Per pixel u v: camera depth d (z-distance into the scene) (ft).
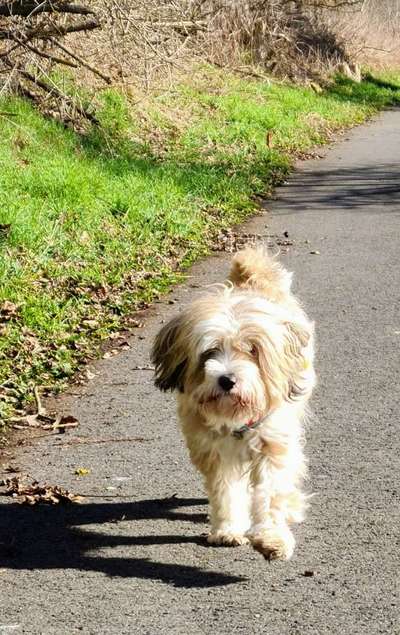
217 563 8.78
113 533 9.31
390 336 13.97
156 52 23.16
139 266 17.49
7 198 18.92
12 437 11.28
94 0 21.80
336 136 37.01
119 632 7.82
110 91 28.68
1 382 12.53
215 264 18.26
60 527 9.42
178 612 8.04
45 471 10.46
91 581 8.52
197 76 37.83
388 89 52.85
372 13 59.77
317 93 45.16
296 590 8.28
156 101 31.65
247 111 34.78
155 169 24.50
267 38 44.88
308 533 9.12
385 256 18.58
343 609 8.00
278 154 30.48
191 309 8.76
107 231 18.94
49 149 23.09
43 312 14.56
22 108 24.30
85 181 20.99
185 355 8.78
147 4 22.95
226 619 7.93
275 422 8.77
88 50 25.76
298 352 8.82
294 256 18.74
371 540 8.98
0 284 15.29
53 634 7.82
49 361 13.24
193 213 21.44
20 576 8.62
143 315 15.23
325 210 23.18
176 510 9.70
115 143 26.35
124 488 10.10
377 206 23.53
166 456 10.72
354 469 10.25
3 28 20.86
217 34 39.47
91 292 15.85
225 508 9.11
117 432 11.31
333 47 51.52
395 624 7.80
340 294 16.01
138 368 13.12
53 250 17.19
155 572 8.64
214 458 9.04
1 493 10.03
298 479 9.35
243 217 22.43
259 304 8.66
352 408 11.69
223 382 8.41
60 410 11.95
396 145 34.45
